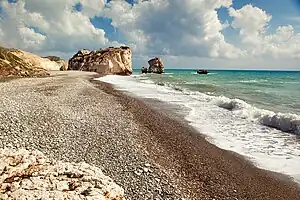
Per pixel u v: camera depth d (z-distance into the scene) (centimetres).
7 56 6481
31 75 5831
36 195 560
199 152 1391
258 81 7656
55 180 630
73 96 2773
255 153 1403
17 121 1608
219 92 4128
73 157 1184
